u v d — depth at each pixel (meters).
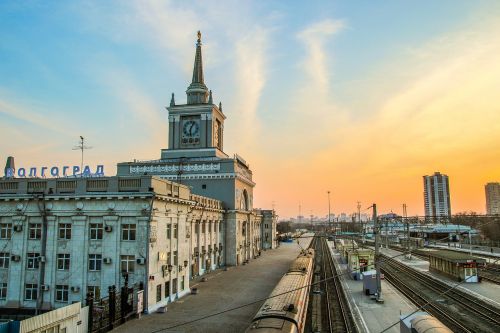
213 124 63.34
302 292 25.66
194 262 47.38
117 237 30.83
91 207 31.62
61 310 22.17
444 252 53.12
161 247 32.31
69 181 32.44
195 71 66.25
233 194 58.50
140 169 58.72
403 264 63.50
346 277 49.53
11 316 31.12
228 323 26.61
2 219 33.28
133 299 28.53
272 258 71.81
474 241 96.62
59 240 31.92
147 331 24.89
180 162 58.72
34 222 32.69
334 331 25.33
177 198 34.88
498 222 94.00
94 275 30.94
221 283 42.81
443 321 27.23
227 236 59.28
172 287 34.16
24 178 33.78
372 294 37.31
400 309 31.22
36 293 31.77
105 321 25.44
